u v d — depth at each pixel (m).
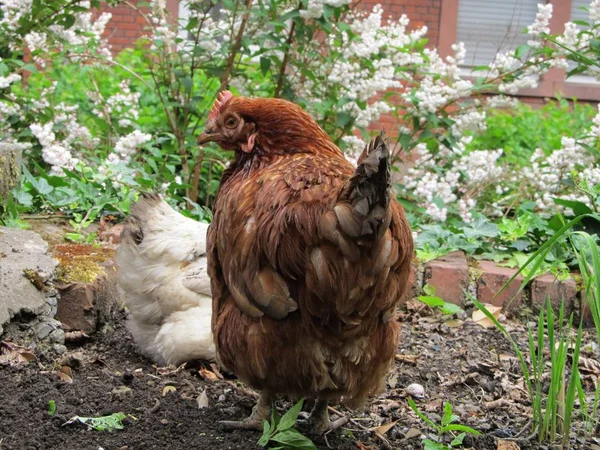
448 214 2.11
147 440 1.07
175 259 1.33
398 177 2.26
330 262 0.94
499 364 1.42
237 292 1.00
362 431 1.17
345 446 1.12
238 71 2.16
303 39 1.93
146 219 1.37
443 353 1.46
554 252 1.73
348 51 2.04
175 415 1.14
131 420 1.12
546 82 4.00
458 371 1.39
